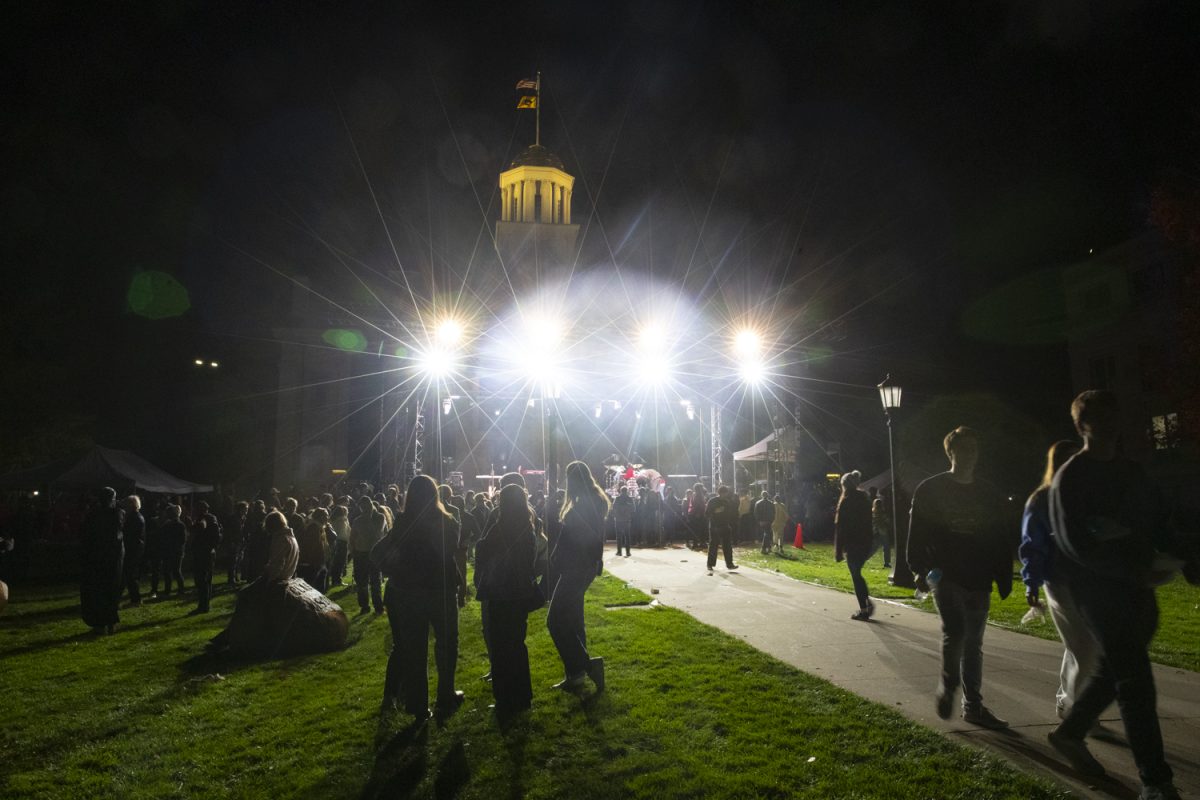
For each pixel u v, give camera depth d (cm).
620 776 471
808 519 3056
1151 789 363
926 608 1080
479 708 632
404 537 618
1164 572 376
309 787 477
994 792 412
